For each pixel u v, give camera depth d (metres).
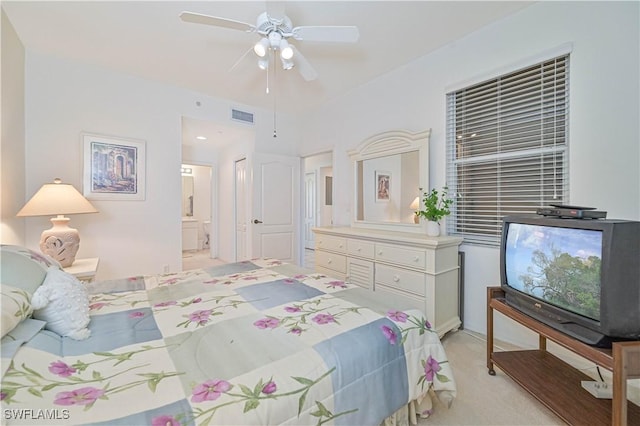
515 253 1.76
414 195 2.94
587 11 1.90
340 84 3.55
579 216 1.41
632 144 1.75
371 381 1.07
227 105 4.05
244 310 1.35
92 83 3.06
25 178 2.71
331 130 4.12
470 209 2.62
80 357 0.92
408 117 3.05
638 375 1.16
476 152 2.56
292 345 1.04
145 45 2.66
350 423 0.98
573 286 1.38
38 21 2.31
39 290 1.01
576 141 1.96
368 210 3.46
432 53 2.80
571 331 1.37
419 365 1.28
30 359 0.80
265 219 4.41
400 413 1.29
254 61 2.93
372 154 3.36
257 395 0.80
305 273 2.06
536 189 2.21
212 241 6.07
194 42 2.61
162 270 3.54
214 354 0.97
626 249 1.21
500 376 1.86
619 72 1.79
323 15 2.22
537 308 1.57
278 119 4.60
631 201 1.76
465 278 2.59
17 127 2.53
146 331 1.12
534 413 1.51
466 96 2.61
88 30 2.43
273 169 4.48
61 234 2.42
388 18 2.28
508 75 2.31
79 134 3.01
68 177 2.96
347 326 1.20
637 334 1.19
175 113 3.61
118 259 3.27
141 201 3.40
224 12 2.20
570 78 1.98
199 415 0.71
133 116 3.32
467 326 2.57
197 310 1.35
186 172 7.37
